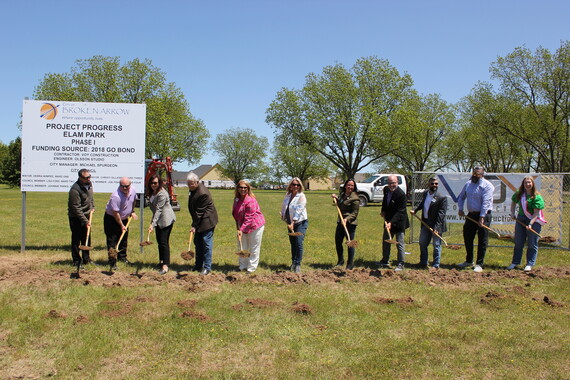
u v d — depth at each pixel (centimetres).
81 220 780
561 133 3641
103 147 936
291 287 689
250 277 730
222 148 10100
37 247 1001
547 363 431
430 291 681
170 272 765
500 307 602
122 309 561
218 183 12400
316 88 4697
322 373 407
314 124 4756
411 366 422
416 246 1131
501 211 1154
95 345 454
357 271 779
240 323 529
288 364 424
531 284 728
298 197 792
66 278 696
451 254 1021
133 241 1112
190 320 530
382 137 4419
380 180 2658
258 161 10169
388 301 621
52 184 931
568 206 1133
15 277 695
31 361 421
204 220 737
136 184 947
